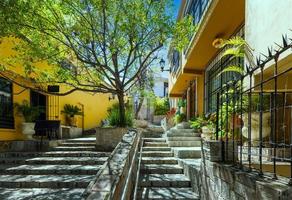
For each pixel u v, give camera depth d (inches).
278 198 113.3
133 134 326.3
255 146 196.7
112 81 484.4
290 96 211.6
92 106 901.8
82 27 416.8
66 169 345.4
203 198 238.1
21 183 304.7
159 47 438.6
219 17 359.9
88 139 541.3
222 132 230.8
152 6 416.5
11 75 474.6
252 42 229.6
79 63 476.1
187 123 545.6
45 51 421.1
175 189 288.8
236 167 177.3
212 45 457.4
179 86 823.7
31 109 507.5
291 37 174.9
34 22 384.5
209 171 217.2
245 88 217.5
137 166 329.7
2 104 474.0
